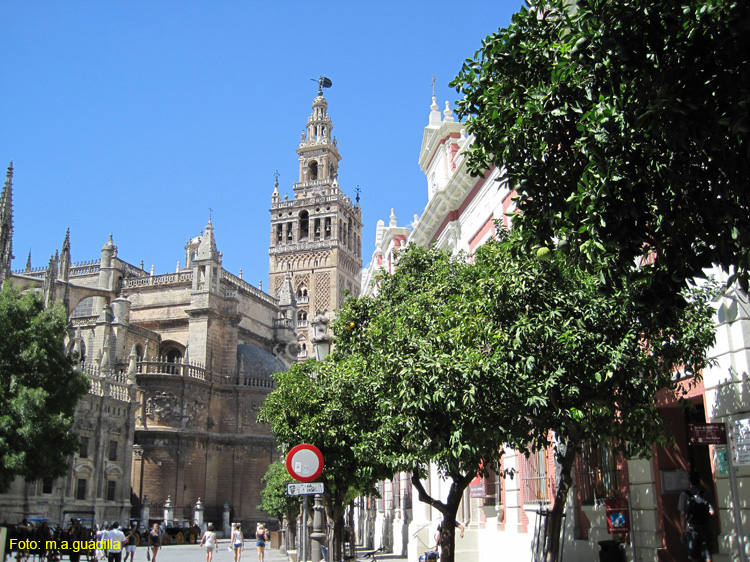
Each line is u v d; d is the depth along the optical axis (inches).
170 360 3516.2
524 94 464.1
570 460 598.9
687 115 343.3
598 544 759.7
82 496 2402.8
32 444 1515.7
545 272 601.0
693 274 404.5
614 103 391.5
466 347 635.5
